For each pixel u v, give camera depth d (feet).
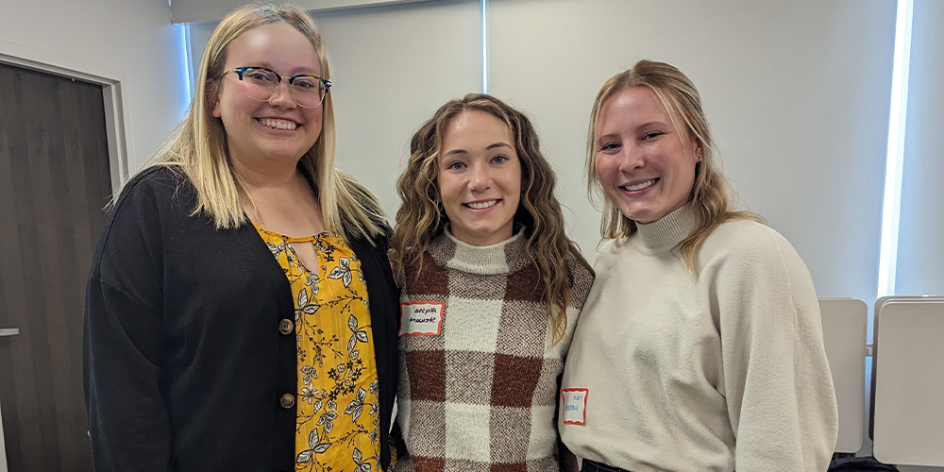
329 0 9.01
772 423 2.48
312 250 3.19
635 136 2.98
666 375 2.86
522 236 3.59
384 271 3.57
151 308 2.62
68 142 8.26
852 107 7.66
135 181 2.84
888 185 7.69
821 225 7.91
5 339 7.27
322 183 3.39
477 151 3.20
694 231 3.03
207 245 2.74
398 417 3.65
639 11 8.18
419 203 3.66
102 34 8.55
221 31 2.88
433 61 9.05
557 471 3.39
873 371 6.13
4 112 7.31
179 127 3.18
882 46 7.49
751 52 7.88
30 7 7.38
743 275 2.67
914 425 5.83
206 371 2.68
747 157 8.06
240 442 2.73
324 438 3.01
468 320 3.42
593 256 8.75
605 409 3.16
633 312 3.14
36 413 7.64
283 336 2.83
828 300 6.12
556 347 3.42
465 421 3.25
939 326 5.70
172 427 2.71
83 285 8.46
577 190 8.70
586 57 8.45
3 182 7.30
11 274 7.38
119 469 2.43
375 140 9.37
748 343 2.64
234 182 3.07
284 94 2.85
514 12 8.61
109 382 2.47
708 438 2.81
